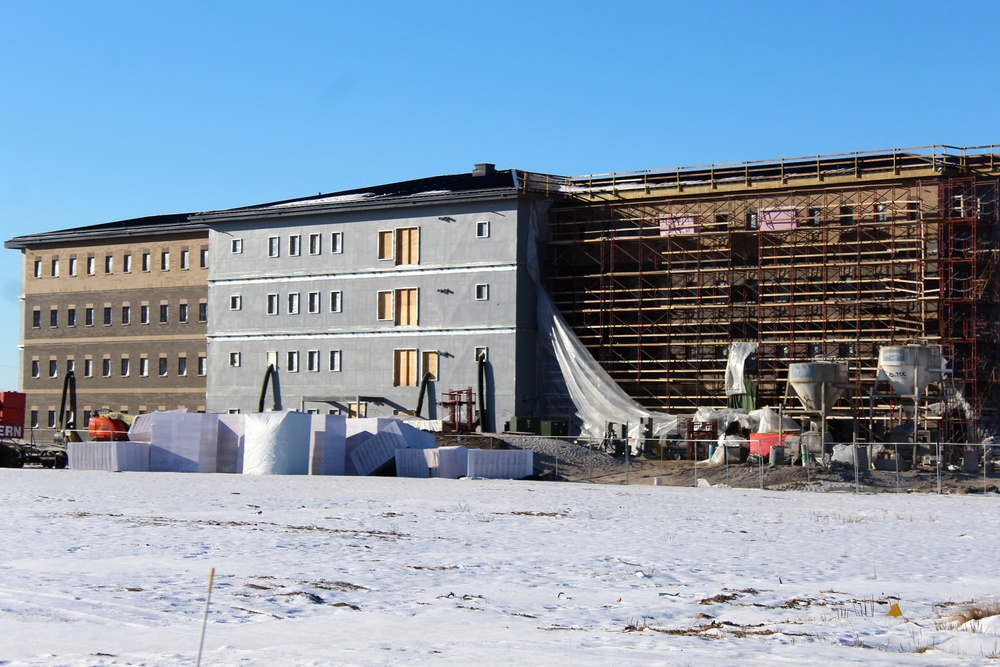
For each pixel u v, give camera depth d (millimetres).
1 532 32438
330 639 18234
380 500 49281
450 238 92688
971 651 17734
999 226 80250
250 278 101375
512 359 89250
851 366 80938
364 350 95562
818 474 65250
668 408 85750
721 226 87188
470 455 68875
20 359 116812
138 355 110250
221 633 18516
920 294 79625
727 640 18688
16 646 17156
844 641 18672
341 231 97562
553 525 38906
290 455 70812
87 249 114125
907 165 84000
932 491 62844
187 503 45906
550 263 92938
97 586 22656
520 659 16641
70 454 75562
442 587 24234
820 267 82625
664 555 30750
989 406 78750
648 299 87812
